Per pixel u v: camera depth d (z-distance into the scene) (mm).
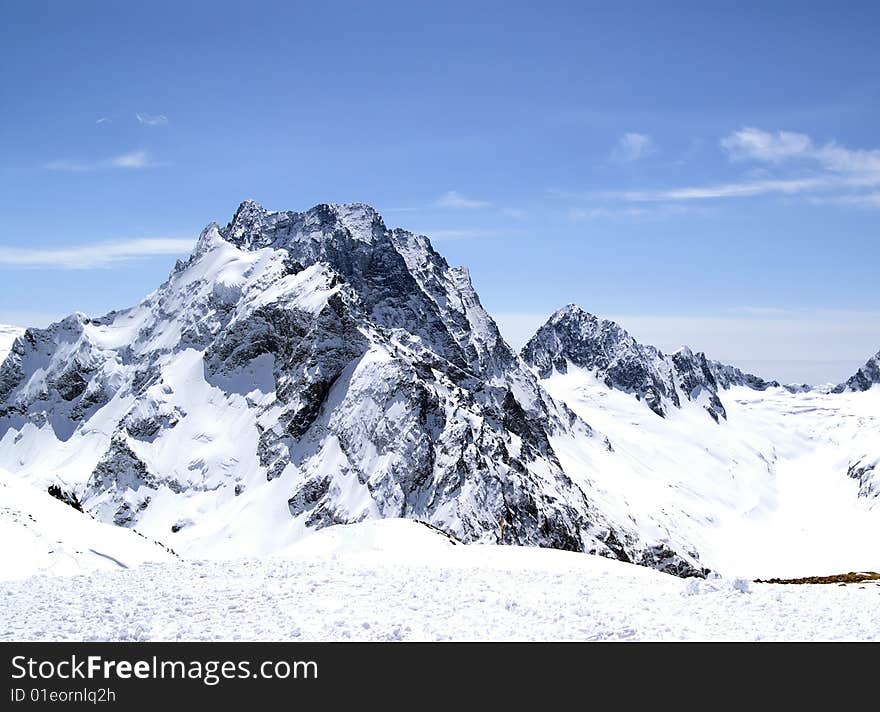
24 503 58688
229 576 34812
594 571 39531
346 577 34781
